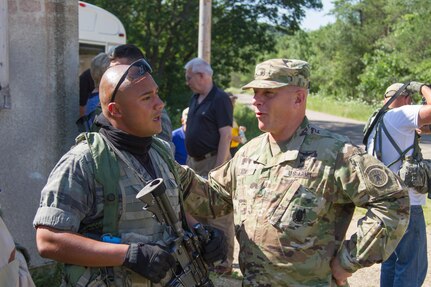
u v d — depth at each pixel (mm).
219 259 2264
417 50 32719
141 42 18000
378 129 3643
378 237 2232
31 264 4047
